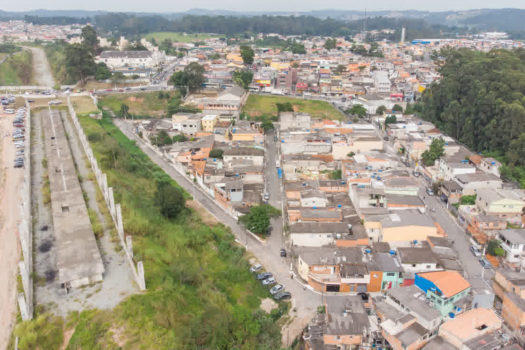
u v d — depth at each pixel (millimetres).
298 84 199625
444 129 145875
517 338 58156
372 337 56406
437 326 56469
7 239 70750
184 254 74438
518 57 178625
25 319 50969
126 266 63375
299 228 78375
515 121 114688
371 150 119438
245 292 69688
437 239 75562
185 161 115625
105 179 80938
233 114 155500
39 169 98812
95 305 54438
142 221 76438
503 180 106688
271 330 59250
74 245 65438
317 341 57688
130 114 163125
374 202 86875
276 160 122625
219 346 54625
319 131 131000
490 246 76812
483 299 60094
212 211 94750
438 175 107375
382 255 71062
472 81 142125
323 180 99438
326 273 70438
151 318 53031
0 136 125062
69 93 174750
